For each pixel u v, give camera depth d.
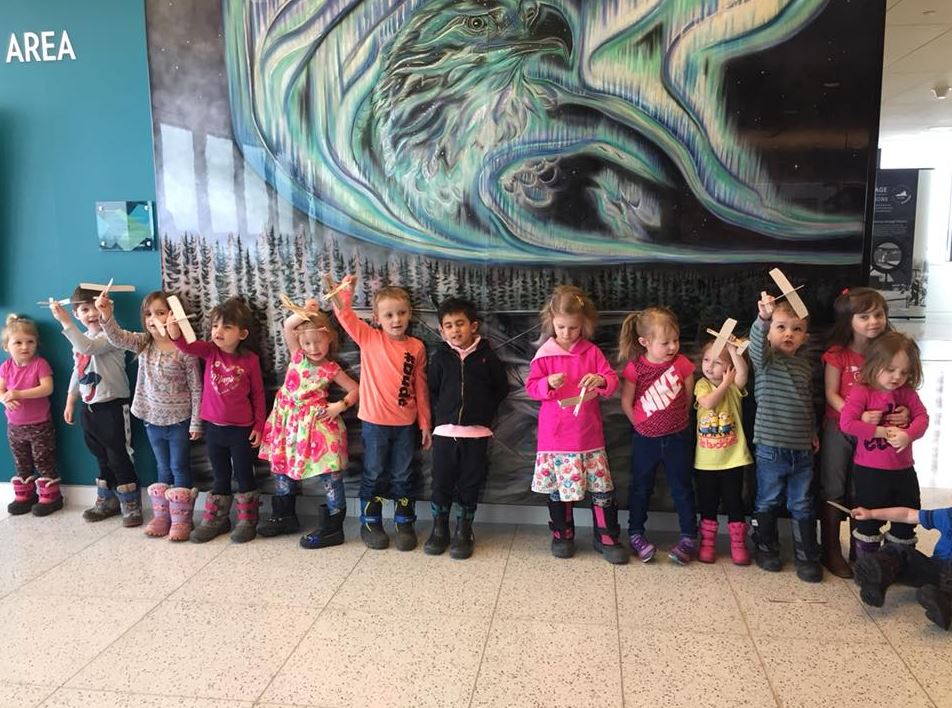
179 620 2.24
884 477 2.36
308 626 2.20
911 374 2.30
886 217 9.40
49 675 1.95
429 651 2.04
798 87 2.54
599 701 1.81
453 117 2.75
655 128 2.63
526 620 2.22
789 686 1.86
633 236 2.70
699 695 1.83
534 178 2.73
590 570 2.57
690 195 2.65
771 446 2.51
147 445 3.20
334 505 2.83
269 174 2.92
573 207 2.72
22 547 2.83
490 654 2.03
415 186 2.81
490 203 2.77
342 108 2.83
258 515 3.03
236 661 2.01
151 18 2.91
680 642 2.08
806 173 2.58
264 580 2.52
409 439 2.83
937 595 2.07
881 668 1.94
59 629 2.19
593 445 2.63
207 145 2.95
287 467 2.84
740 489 2.60
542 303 2.79
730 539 2.79
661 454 2.61
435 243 2.83
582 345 2.65
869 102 2.51
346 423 2.98
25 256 3.19
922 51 5.64
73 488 3.30
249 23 2.84
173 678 1.93
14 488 3.23
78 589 2.46
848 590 2.40
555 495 2.66
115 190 3.09
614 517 2.69
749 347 2.52
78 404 3.22
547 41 2.65
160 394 2.96
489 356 2.74
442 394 2.73
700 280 2.68
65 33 3.03
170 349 2.98
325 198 2.89
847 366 2.52
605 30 2.61
